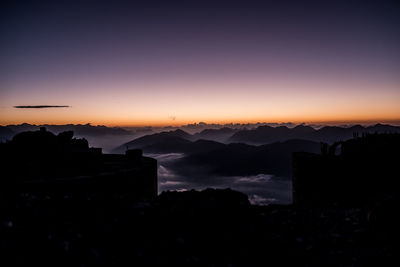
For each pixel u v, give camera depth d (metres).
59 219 7.68
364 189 14.43
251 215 9.95
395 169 14.05
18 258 5.71
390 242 7.59
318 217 10.46
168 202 9.72
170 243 7.66
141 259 6.83
